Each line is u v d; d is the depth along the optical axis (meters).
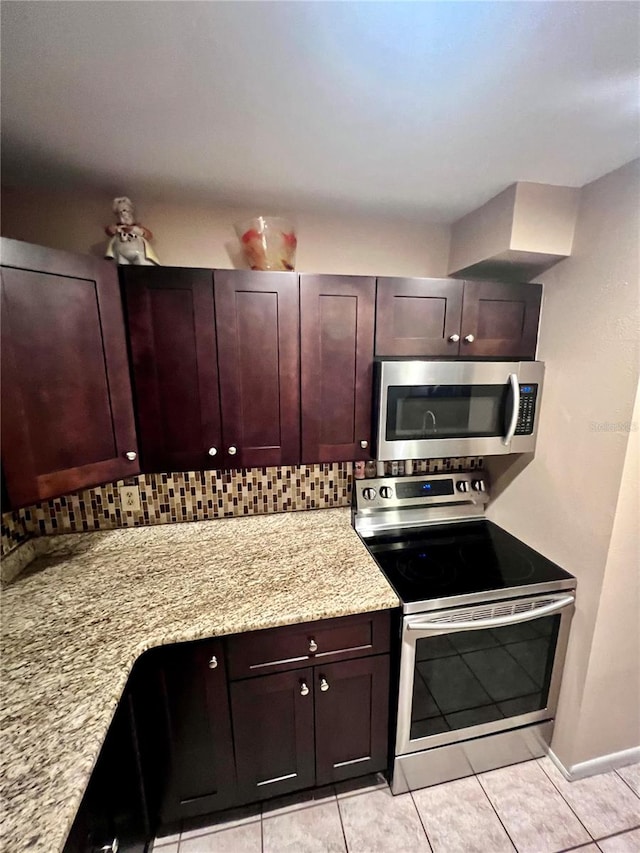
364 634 1.30
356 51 0.79
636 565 1.36
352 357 1.46
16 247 0.97
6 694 0.90
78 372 1.14
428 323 1.49
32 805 0.66
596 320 1.33
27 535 1.53
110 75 0.85
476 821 1.37
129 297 1.26
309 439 1.48
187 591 1.31
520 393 1.57
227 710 1.24
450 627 1.30
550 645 1.49
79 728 0.81
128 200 1.34
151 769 1.21
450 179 1.34
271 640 1.22
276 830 1.34
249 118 1.02
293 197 1.49
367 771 1.43
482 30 0.74
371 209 1.60
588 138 1.09
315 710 1.32
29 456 1.04
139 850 1.13
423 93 0.92
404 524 1.86
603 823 1.37
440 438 1.54
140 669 1.14
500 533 1.82
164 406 1.34
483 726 1.49
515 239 1.38
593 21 0.72
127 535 1.63
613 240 1.25
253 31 0.74
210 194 1.46
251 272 1.32
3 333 0.96
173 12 0.70
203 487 1.71
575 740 1.48
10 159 1.21
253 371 1.39
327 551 1.59
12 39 0.75
